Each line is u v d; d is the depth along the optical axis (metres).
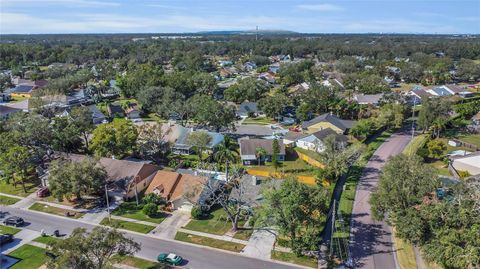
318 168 72.69
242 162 80.31
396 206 47.97
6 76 167.75
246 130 104.75
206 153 83.94
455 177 68.75
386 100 121.44
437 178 50.16
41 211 60.25
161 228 54.66
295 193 45.59
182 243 50.78
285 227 45.50
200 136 80.00
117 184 64.06
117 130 76.88
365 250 48.56
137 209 60.34
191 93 142.50
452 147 87.50
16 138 72.75
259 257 47.47
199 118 97.19
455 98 132.75
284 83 171.12
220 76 194.25
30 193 66.69
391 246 49.38
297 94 129.12
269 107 111.44
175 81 137.25
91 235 36.19
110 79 177.38
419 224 42.97
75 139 80.88
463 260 38.03
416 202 47.66
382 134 99.06
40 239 52.03
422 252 44.97
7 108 113.62
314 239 47.69
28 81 170.50
